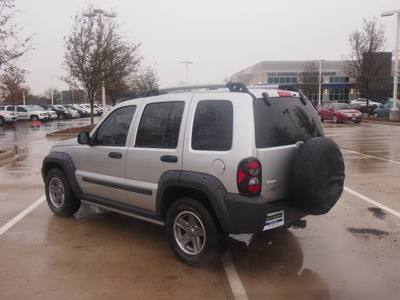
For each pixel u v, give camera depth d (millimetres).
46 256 4531
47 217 6055
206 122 4094
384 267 4203
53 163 6059
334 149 4133
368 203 6691
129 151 4773
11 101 38344
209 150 3980
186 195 4320
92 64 21031
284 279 3955
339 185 4312
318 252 4637
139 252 4656
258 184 3764
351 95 61719
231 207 3779
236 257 4516
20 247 4809
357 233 5254
